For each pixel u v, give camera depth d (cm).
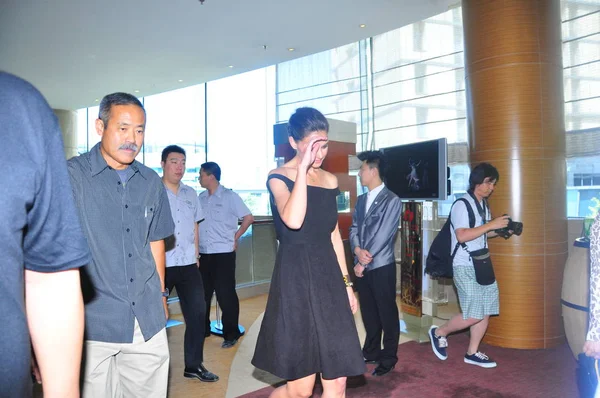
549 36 434
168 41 719
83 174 192
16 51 758
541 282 425
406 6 591
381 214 370
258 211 1127
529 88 428
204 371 357
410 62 743
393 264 369
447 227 391
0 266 79
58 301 90
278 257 223
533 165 427
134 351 201
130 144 194
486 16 444
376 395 327
